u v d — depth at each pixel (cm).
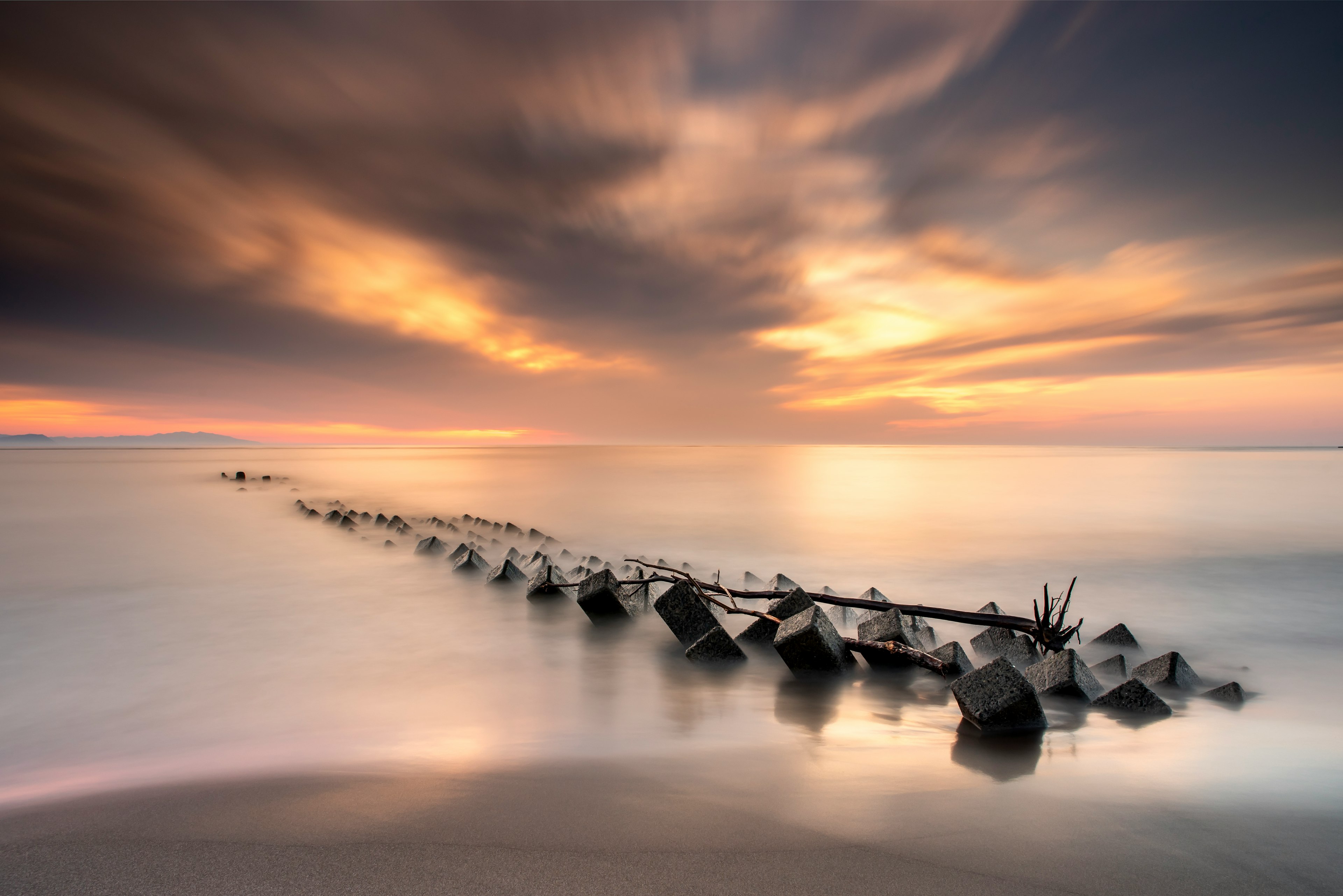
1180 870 293
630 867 292
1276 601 1119
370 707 604
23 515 2477
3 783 440
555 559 1468
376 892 272
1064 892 274
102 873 290
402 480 4531
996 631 771
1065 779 400
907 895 272
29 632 903
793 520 2227
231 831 331
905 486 3934
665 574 1321
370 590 1157
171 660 768
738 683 658
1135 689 543
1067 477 4934
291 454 13825
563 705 598
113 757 492
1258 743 473
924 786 388
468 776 410
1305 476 4872
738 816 346
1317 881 285
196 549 1655
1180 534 1903
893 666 679
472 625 911
